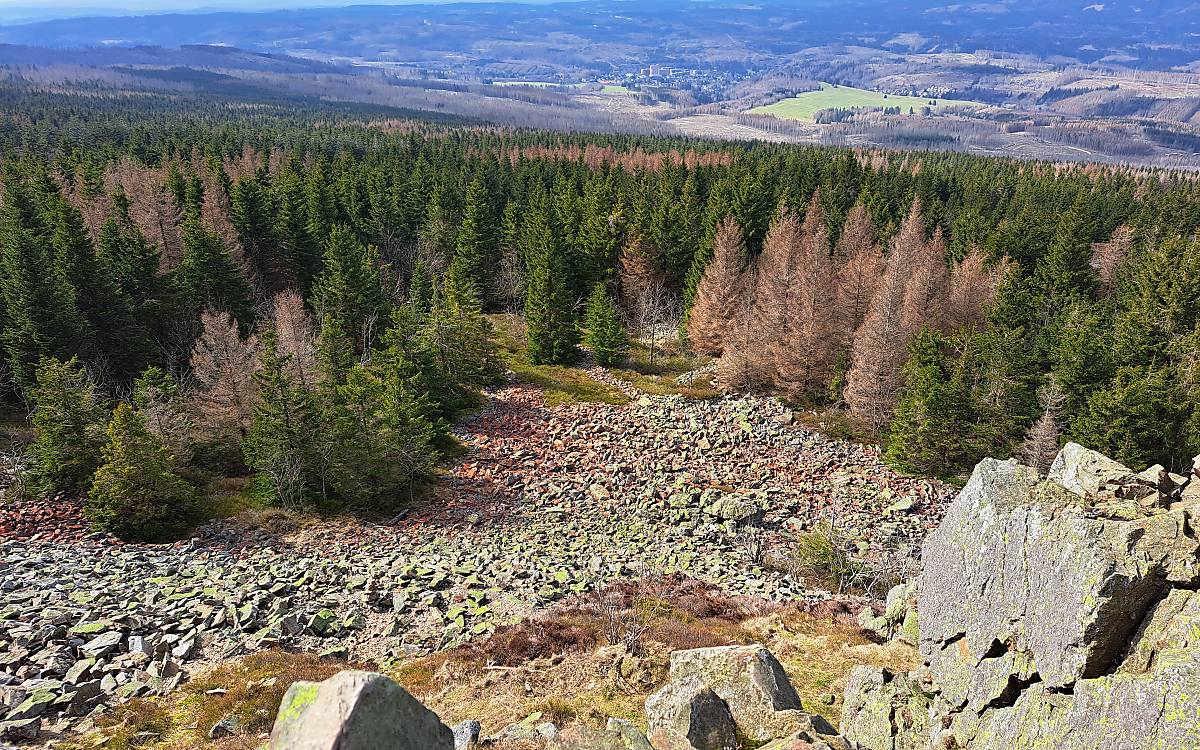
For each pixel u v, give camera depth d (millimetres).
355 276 69938
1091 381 47875
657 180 113250
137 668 24453
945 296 69125
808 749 14820
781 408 63812
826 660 24891
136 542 37625
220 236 69688
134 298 60125
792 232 79000
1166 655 11867
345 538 40531
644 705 20828
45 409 40344
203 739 19938
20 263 49906
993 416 50031
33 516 38250
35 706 20828
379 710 9477
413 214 97750
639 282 88062
